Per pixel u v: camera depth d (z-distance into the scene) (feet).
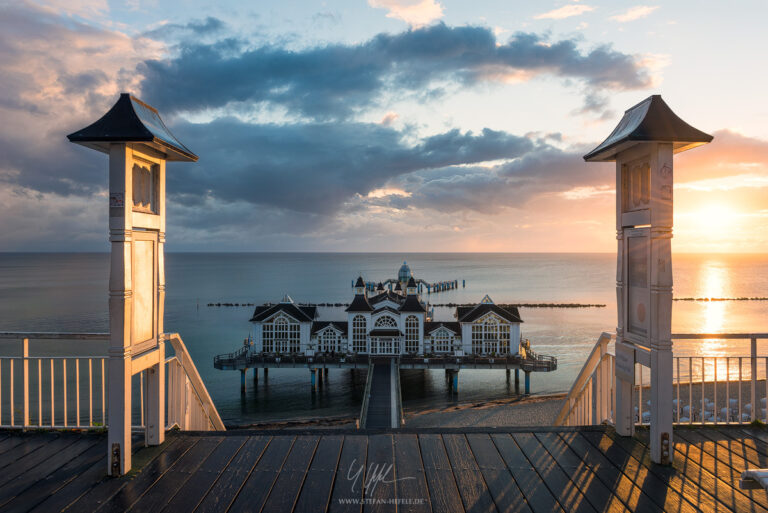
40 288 532.73
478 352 174.29
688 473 20.36
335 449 22.61
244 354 180.34
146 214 22.22
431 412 138.10
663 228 21.31
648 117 21.16
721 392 115.14
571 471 20.44
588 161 26.25
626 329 24.50
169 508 17.40
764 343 216.13
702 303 431.02
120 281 20.17
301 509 17.24
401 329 178.81
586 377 29.12
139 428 24.79
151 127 21.42
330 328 183.83
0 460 21.86
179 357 26.16
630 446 23.17
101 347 206.90
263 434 24.61
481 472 20.25
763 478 14.38
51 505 17.75
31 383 133.28
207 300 473.67
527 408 138.62
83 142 19.84
